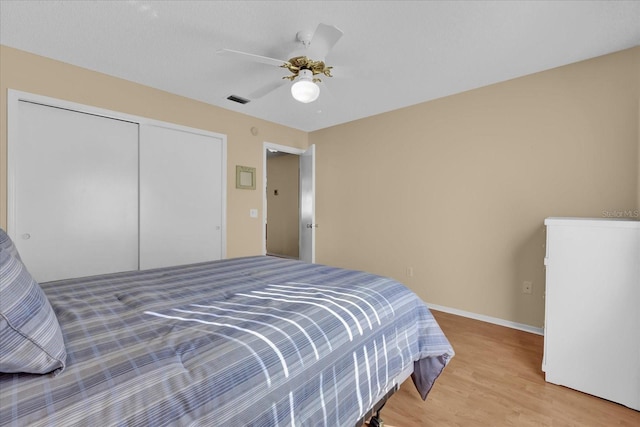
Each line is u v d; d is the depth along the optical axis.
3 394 0.65
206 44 2.17
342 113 3.74
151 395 0.70
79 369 0.76
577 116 2.42
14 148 2.25
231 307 1.25
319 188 4.46
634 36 2.04
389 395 1.46
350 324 1.23
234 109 3.60
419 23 1.89
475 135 2.97
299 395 0.94
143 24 1.94
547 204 2.57
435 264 3.29
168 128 3.10
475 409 1.65
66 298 1.30
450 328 2.76
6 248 1.04
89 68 2.56
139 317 1.11
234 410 0.78
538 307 2.63
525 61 2.40
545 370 1.92
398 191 3.59
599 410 1.65
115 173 2.78
